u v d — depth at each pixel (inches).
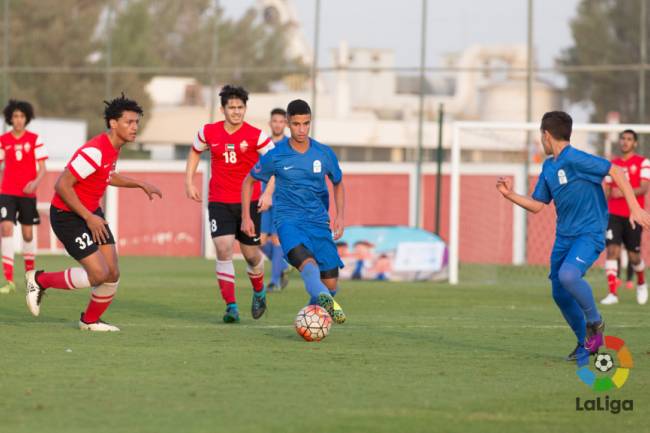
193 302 1311.5
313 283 902.4
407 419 594.9
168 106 2950.3
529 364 813.2
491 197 2534.5
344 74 2817.4
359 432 559.8
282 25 2856.8
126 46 2952.8
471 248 2559.1
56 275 969.5
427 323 1111.6
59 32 2974.9
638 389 711.7
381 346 903.7
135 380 704.4
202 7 2903.5
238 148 1048.8
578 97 2647.6
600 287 1877.5
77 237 924.0
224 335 955.3
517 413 622.5
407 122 2780.5
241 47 2883.9
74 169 895.1
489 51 2706.7
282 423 577.3
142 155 2972.4
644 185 1467.8
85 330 970.7
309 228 936.3
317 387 690.8
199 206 2733.8
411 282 1898.4
